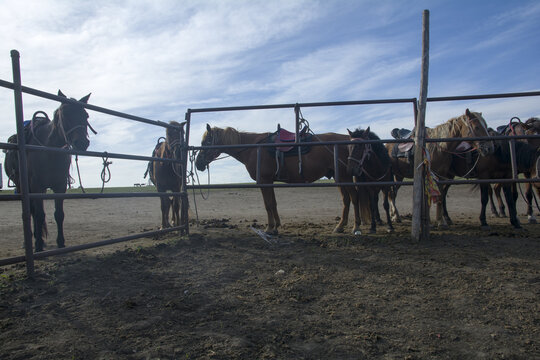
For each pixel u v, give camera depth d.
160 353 2.78
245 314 3.51
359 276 4.55
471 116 7.38
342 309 3.65
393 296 3.95
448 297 3.90
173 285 4.21
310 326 3.30
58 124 5.74
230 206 16.09
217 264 5.04
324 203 16.45
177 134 8.12
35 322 3.19
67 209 15.62
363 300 3.86
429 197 6.25
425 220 6.25
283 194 21.73
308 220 10.38
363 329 3.25
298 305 3.74
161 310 3.54
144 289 4.05
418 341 3.06
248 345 2.95
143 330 3.13
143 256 5.25
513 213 7.41
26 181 4.14
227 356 2.78
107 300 3.71
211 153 7.76
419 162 6.19
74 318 3.30
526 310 3.56
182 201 7.05
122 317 3.36
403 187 21.06
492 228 7.43
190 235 6.86
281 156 7.39
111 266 4.75
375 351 2.91
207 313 3.53
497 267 4.75
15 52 4.09
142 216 12.66
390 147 9.43
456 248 5.69
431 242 6.10
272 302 3.79
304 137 7.51
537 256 5.17
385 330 3.24
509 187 7.39
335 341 3.05
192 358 2.74
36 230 5.86
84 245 4.77
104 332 3.08
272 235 7.08
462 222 8.88
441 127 8.09
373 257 5.30
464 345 3.00
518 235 6.49
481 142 7.11
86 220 11.55
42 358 2.65
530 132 8.13
